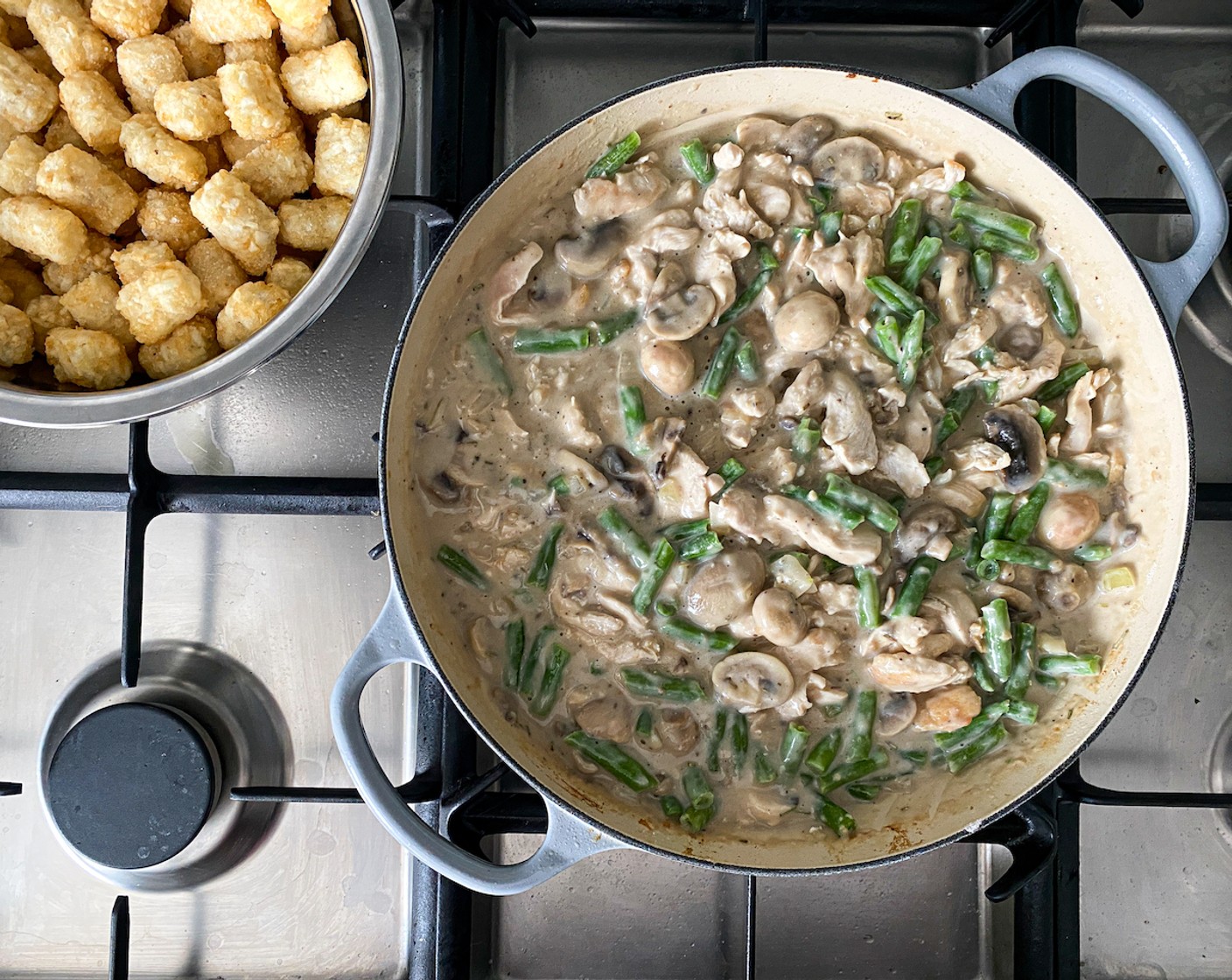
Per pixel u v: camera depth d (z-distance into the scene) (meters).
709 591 0.63
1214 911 0.71
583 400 0.65
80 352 0.63
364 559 0.71
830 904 0.71
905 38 0.72
